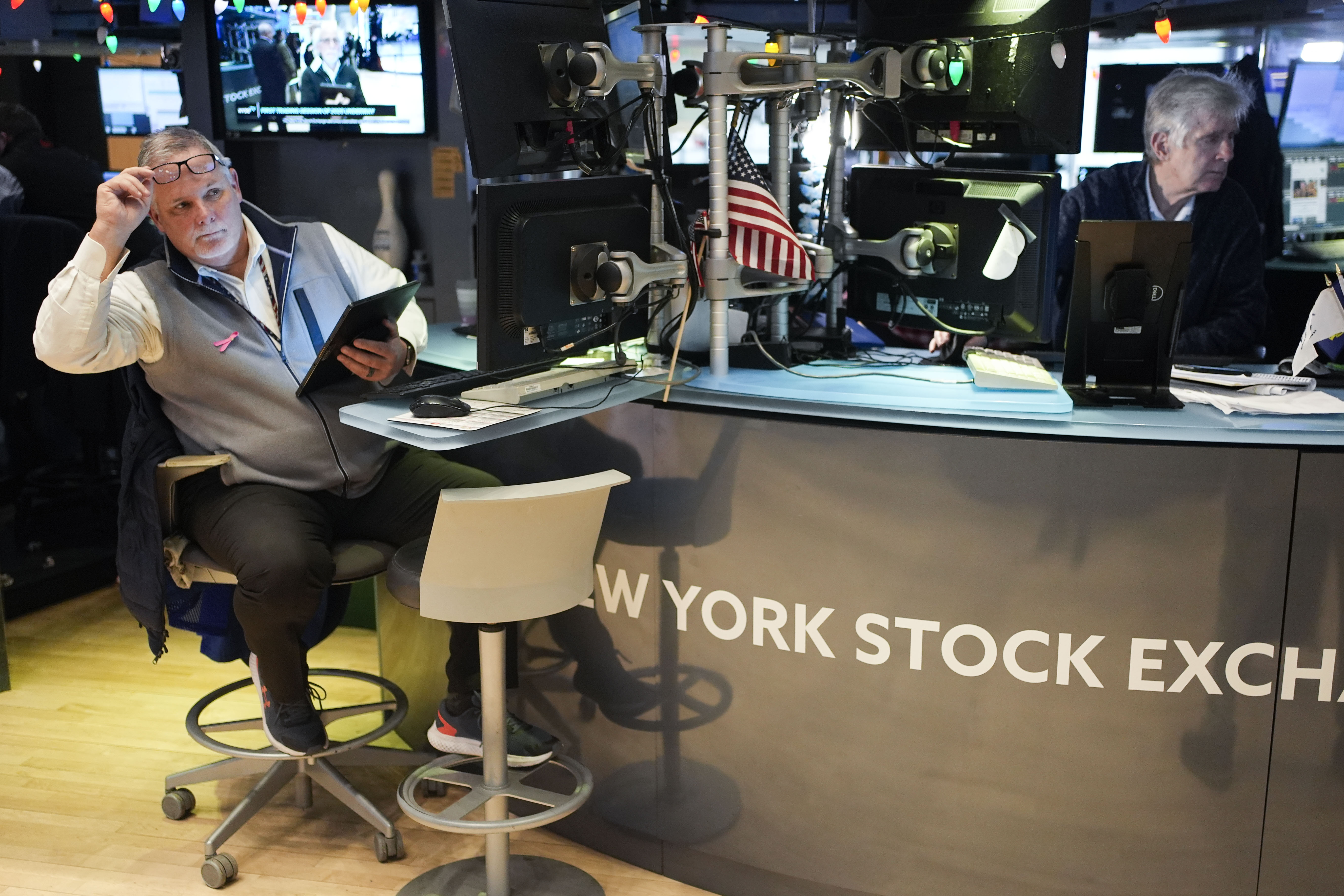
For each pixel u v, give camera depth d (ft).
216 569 8.37
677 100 12.76
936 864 7.89
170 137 8.39
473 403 7.61
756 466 7.82
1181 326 11.94
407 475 9.16
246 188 15.33
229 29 14.19
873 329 10.43
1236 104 11.84
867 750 7.88
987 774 7.63
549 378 7.91
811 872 8.26
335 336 7.69
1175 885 7.50
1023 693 7.45
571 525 7.37
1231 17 12.18
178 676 12.23
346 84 14.21
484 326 7.36
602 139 8.44
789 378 8.57
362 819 9.58
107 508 14.75
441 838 9.36
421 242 14.93
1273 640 7.06
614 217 8.02
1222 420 7.29
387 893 8.56
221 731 9.49
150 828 9.41
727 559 8.08
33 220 12.96
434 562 7.20
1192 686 7.20
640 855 9.00
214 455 8.52
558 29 8.01
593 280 7.80
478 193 7.17
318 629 9.57
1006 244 8.46
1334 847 7.27
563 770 9.42
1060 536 7.18
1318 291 12.53
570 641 9.01
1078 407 7.72
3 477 13.50
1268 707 7.14
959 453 7.26
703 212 8.61
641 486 8.36
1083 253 7.83
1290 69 12.19
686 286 8.46
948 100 8.94
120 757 10.52
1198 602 7.09
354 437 8.86
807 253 8.79
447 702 8.80
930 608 7.52
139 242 12.18
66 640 13.15
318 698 9.78
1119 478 7.02
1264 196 12.35
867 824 8.00
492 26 7.45
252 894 8.54
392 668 10.75
